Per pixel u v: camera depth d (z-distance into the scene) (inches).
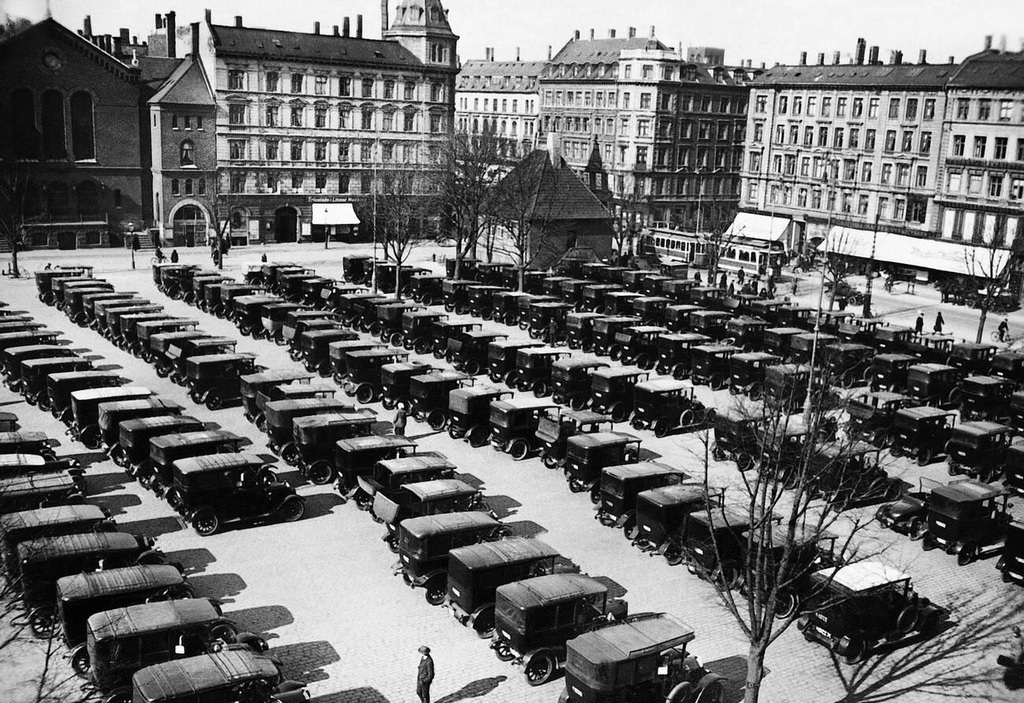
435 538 1045.2
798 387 1702.8
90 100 3501.5
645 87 4722.0
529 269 3004.4
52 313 2482.8
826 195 3671.3
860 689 951.0
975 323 2787.9
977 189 2556.6
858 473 1285.7
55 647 938.7
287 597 1067.9
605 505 1279.5
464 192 3083.2
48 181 3462.1
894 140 3346.5
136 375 1911.9
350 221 4124.0
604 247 3528.5
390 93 4195.4
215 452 1280.8
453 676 928.9
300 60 3909.9
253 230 3969.0
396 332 2233.0
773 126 3890.3
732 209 4753.9
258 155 3922.2
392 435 1563.7
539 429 1496.1
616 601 1024.2
